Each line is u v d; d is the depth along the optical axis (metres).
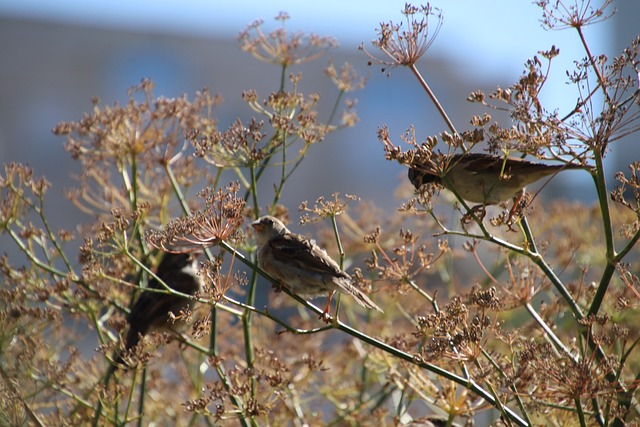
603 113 8.42
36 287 11.08
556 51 8.56
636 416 9.70
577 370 7.97
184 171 13.05
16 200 11.30
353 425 12.02
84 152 12.59
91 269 10.12
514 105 8.65
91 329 13.02
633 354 11.66
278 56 12.98
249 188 11.48
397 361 11.43
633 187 8.73
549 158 8.77
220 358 10.30
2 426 8.90
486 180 10.00
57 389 10.52
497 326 9.41
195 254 12.30
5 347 9.90
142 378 11.28
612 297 11.32
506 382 8.16
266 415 9.84
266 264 10.40
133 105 12.32
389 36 9.57
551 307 11.14
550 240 14.38
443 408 9.80
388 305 13.59
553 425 9.88
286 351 13.16
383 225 14.58
